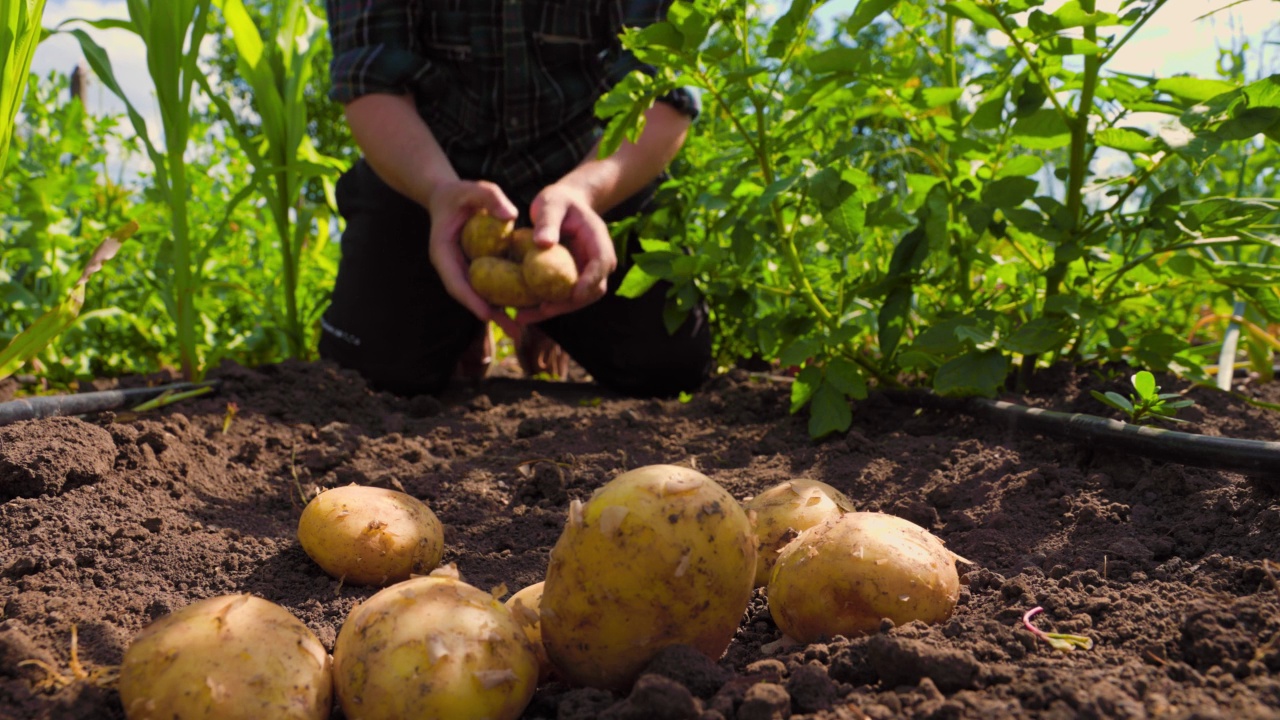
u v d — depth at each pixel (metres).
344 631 0.60
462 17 1.35
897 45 1.21
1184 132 0.82
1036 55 0.94
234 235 1.77
